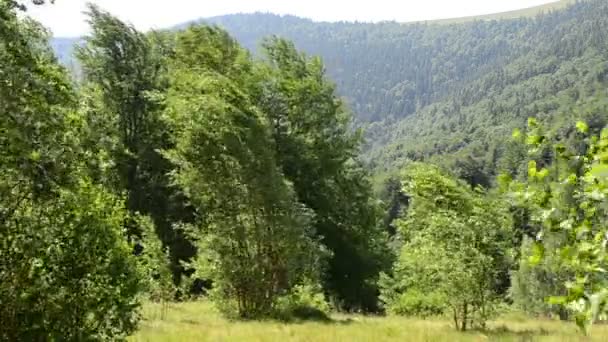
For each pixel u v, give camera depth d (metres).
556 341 15.27
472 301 18.89
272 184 21.86
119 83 37.31
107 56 37.72
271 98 31.48
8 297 8.33
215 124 21.52
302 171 32.72
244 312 22.14
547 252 3.81
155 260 20.30
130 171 36.59
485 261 18.66
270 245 22.20
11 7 7.38
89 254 8.89
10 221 8.16
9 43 7.26
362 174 36.56
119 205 10.09
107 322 9.45
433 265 19.33
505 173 4.10
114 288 9.32
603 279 3.36
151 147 36.78
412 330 17.14
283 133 31.78
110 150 19.20
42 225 8.37
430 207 23.14
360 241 36.12
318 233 33.78
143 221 21.78
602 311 3.21
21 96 7.28
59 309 8.63
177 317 19.84
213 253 22.19
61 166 7.86
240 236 21.81
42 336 8.56
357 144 35.41
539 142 3.98
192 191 22.56
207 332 15.29
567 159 3.85
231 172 21.75
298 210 23.28
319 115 34.28
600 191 3.52
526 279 32.50
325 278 33.69
